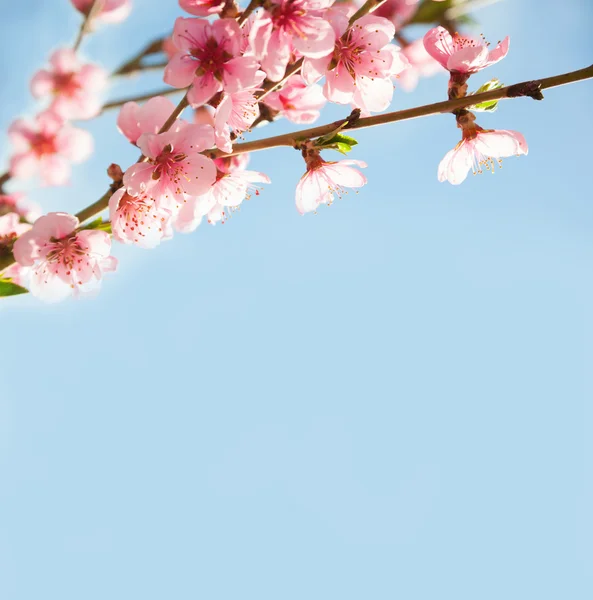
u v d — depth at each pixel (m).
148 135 0.89
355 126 0.90
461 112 0.90
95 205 0.91
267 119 0.93
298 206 0.92
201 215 0.93
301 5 0.89
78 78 1.08
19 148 1.09
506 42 0.90
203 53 0.89
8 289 0.91
